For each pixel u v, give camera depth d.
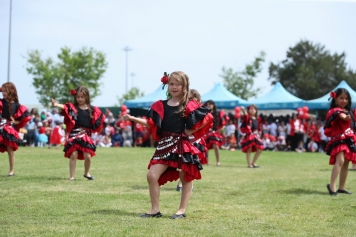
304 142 24.77
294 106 25.16
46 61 36.38
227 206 6.65
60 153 16.66
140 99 28.27
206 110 5.79
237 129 25.89
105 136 24.91
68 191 7.62
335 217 5.98
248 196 7.64
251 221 5.62
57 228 4.98
